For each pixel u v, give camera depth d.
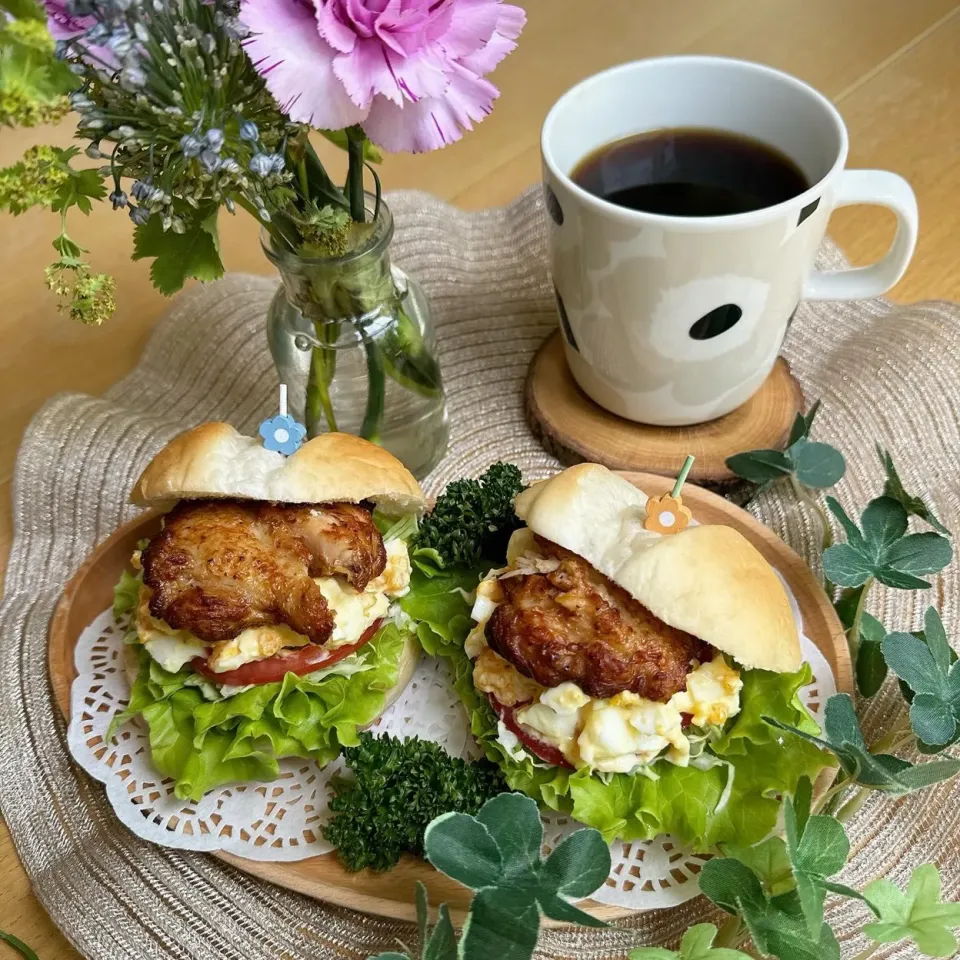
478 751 0.26
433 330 0.30
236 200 0.23
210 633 0.24
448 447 0.33
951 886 0.24
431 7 0.20
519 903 0.18
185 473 0.25
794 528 0.31
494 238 0.39
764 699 0.24
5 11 0.17
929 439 0.32
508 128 0.43
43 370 0.36
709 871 0.21
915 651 0.23
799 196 0.25
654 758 0.24
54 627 0.27
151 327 0.37
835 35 0.45
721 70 0.29
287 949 0.23
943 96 0.41
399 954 0.19
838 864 0.20
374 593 0.26
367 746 0.24
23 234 0.40
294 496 0.25
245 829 0.24
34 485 0.32
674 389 0.30
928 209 0.38
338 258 0.25
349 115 0.19
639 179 0.30
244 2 0.18
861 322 0.36
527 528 0.27
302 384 0.28
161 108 0.19
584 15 0.48
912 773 0.21
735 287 0.26
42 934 0.24
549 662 0.23
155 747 0.25
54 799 0.26
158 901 0.24
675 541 0.24
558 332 0.35
